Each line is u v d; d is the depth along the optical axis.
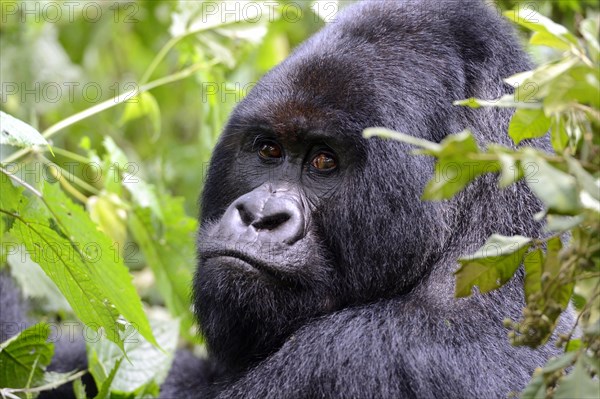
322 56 7.71
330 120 7.56
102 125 13.95
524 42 9.07
